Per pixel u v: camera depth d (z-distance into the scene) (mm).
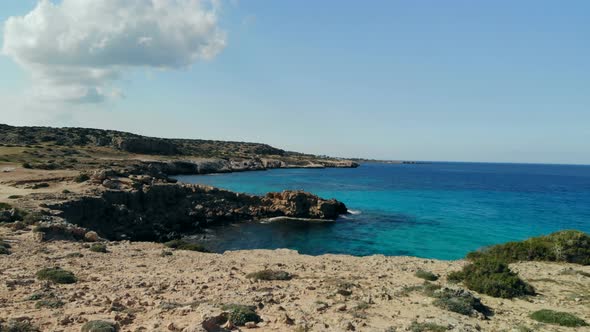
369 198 85250
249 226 52969
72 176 57406
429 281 17219
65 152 106375
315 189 102438
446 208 70500
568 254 22172
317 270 19422
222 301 11828
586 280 17578
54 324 9055
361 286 15516
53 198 40219
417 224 54719
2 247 20094
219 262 21328
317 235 47656
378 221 57031
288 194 60812
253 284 15227
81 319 9422
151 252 24469
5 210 30984
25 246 22281
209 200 58062
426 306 12641
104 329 8312
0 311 10016
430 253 39312
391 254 38969
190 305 11227
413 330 9883
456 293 13781
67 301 11328
